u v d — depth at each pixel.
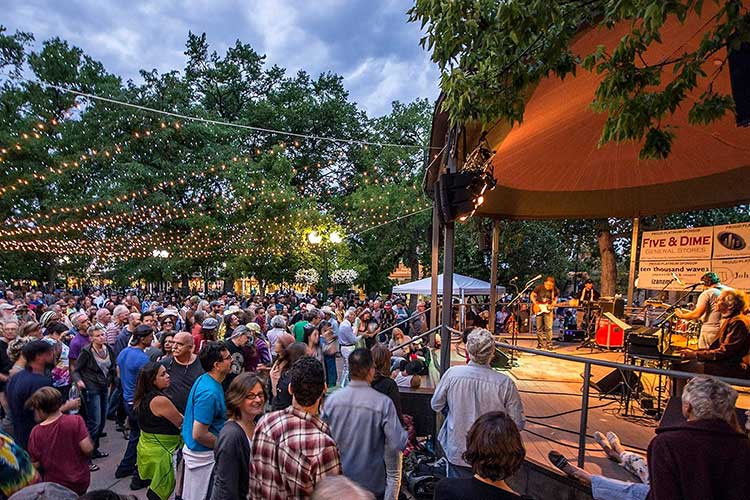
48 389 3.55
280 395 4.67
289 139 35.78
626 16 2.84
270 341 8.73
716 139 6.66
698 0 2.41
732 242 7.68
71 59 29.92
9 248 26.56
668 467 2.02
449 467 3.24
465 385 3.24
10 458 2.00
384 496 2.99
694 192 8.44
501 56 3.35
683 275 8.40
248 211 25.56
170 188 27.19
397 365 7.92
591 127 6.50
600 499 3.14
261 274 29.30
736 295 4.51
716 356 4.41
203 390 3.38
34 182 26.86
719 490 1.95
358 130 37.69
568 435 4.45
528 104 4.93
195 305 12.30
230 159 26.95
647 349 5.12
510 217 9.70
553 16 2.94
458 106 3.56
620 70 3.04
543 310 9.70
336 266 29.33
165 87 28.75
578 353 9.16
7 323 5.81
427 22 3.58
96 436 6.00
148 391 4.00
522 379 7.04
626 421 4.95
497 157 6.95
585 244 20.22
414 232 28.14
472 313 12.88
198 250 27.19
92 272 39.12
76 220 25.20
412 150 30.62
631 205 9.22
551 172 8.20
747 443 2.01
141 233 27.20
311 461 2.32
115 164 26.58
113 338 8.39
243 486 2.69
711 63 4.52
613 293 14.90
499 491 1.92
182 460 3.57
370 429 2.97
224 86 36.38
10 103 27.86
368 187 27.66
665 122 6.29
